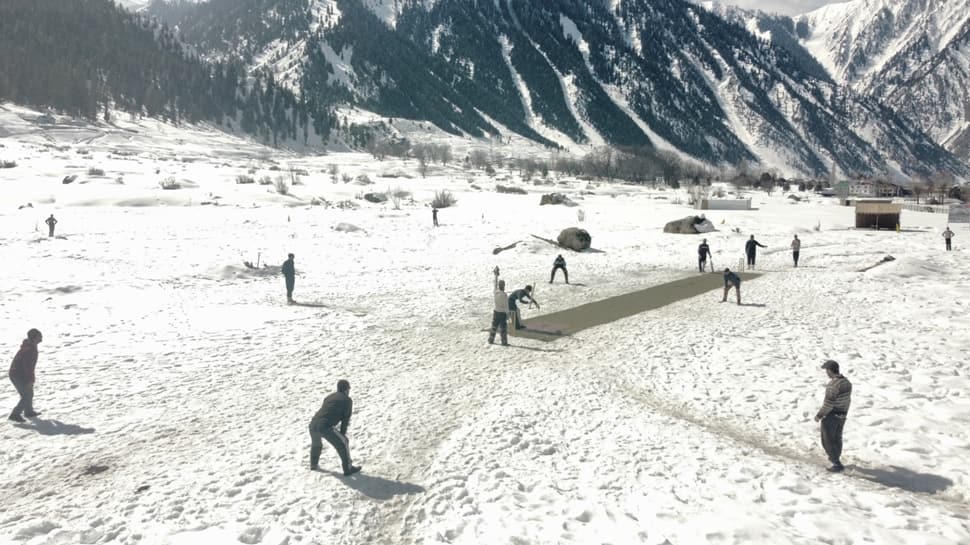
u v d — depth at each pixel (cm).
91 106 18600
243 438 1005
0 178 6250
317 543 708
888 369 1368
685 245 3934
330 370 1379
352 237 3853
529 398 1186
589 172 19500
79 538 702
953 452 964
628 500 802
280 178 7512
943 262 3178
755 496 810
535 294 2334
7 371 1314
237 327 1741
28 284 2125
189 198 5538
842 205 9575
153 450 957
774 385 1273
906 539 703
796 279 2689
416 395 1212
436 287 2439
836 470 907
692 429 1044
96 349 1496
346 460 873
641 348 1564
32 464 904
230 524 736
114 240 3278
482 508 784
